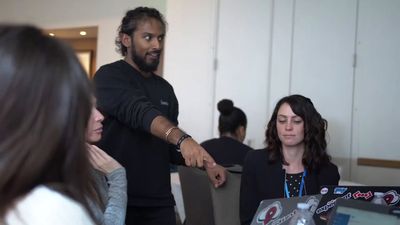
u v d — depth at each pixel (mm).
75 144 646
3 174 597
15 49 611
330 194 1204
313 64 3514
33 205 607
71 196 640
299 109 1825
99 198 993
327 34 3475
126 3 4559
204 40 3842
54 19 5004
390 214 977
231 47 3762
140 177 1647
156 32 1680
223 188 1804
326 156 1871
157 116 1509
